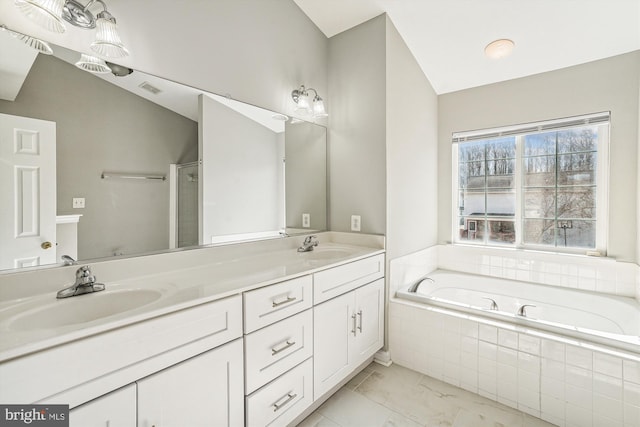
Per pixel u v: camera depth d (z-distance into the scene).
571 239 2.44
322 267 1.59
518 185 2.66
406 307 2.10
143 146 1.41
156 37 1.42
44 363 0.74
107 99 1.29
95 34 1.23
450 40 2.27
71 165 1.20
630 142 2.12
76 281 1.11
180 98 1.53
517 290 2.51
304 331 1.48
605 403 1.44
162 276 1.38
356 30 2.27
